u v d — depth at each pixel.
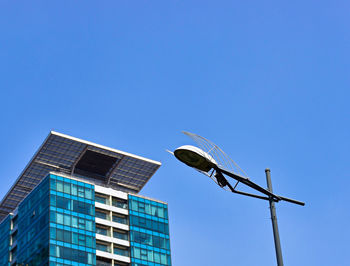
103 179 171.00
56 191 155.00
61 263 144.88
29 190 168.75
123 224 160.75
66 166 165.75
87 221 154.75
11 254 159.50
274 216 28.56
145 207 167.50
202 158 28.28
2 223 167.50
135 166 171.50
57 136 158.38
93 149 163.75
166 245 164.50
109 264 152.62
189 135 29.19
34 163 162.62
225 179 28.78
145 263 157.38
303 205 29.31
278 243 27.81
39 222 153.12
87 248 150.62
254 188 28.97
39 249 148.62
